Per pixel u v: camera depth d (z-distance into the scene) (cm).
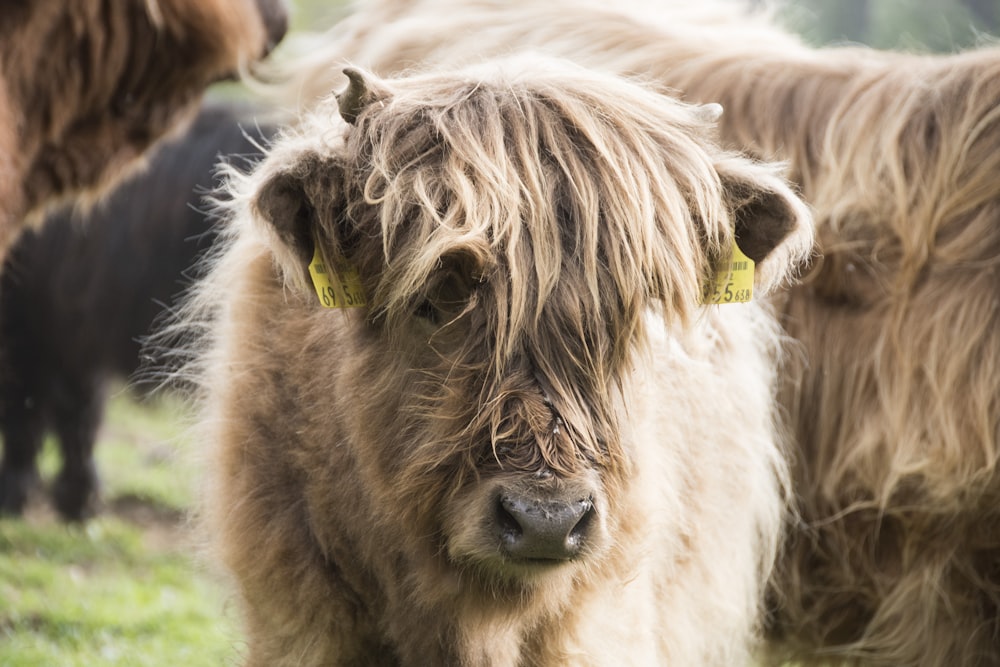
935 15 2830
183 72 1131
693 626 790
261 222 625
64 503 1780
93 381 1816
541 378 612
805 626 966
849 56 1026
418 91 655
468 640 676
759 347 901
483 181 610
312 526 694
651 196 634
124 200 1812
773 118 979
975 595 911
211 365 792
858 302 932
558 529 589
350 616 698
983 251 891
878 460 916
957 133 905
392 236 610
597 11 1087
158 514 1823
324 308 698
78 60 1074
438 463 627
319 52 1216
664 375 759
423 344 638
